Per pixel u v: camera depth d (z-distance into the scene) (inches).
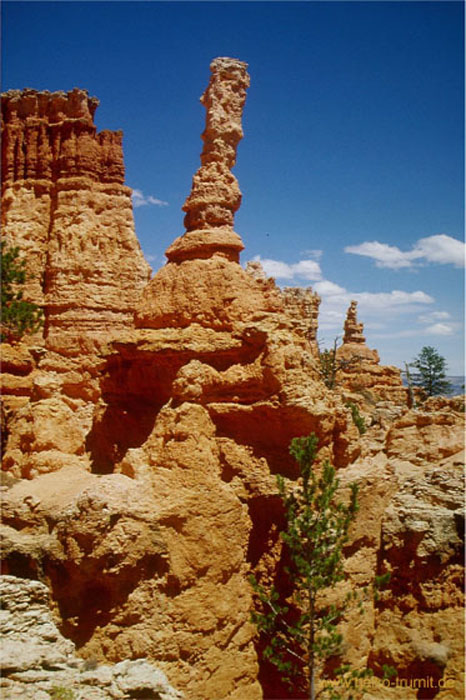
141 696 676.1
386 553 936.9
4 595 748.6
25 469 971.3
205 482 850.1
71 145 1528.1
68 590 783.7
